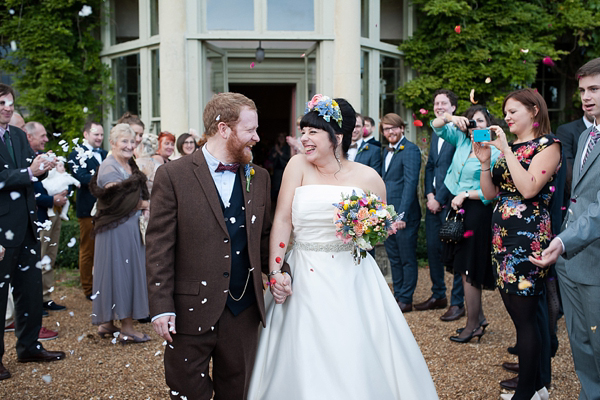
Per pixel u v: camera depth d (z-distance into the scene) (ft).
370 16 25.72
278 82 29.81
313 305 8.25
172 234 7.61
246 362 7.94
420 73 27.27
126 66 26.40
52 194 15.14
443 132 14.07
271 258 8.49
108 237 13.96
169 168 7.73
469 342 13.76
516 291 9.55
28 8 25.31
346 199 8.29
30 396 10.78
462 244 13.32
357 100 23.82
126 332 14.26
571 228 7.75
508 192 9.89
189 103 23.40
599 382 8.70
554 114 30.04
